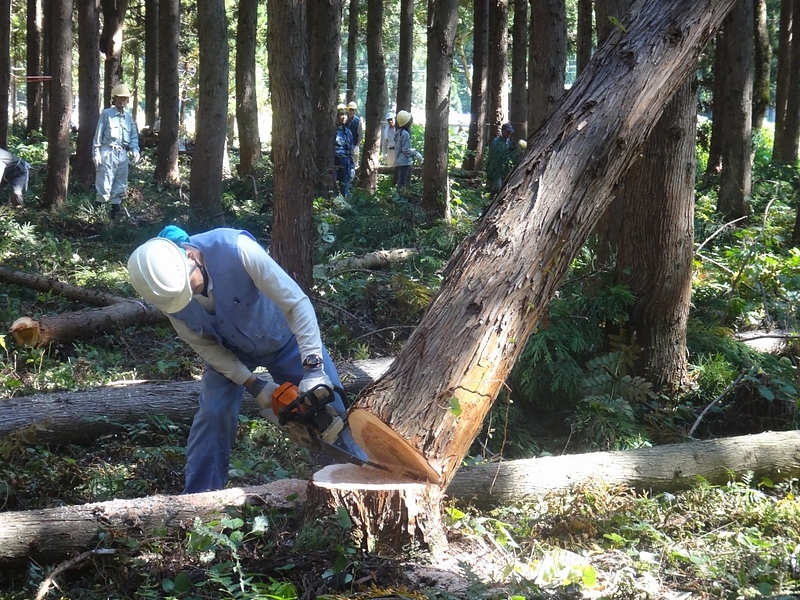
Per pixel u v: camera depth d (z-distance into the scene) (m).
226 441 4.05
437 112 11.47
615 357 5.51
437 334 3.33
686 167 5.73
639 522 3.75
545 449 5.52
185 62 28.56
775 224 11.61
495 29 17.58
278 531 3.44
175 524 3.46
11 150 17.80
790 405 5.61
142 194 13.95
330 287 7.96
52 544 3.29
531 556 3.43
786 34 18.31
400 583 3.06
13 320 7.14
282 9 6.88
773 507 3.93
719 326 6.94
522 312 3.42
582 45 17.91
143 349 6.86
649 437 5.34
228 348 3.94
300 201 7.17
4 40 14.34
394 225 10.58
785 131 17.47
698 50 3.91
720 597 3.14
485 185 15.23
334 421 3.57
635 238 5.89
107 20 19.86
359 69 55.31
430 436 3.24
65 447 4.91
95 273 8.74
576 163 3.59
